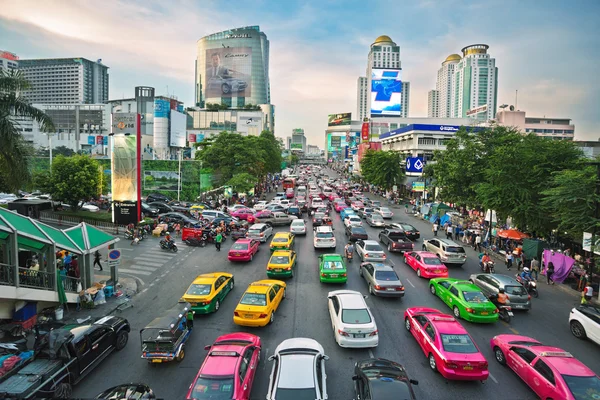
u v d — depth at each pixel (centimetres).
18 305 1616
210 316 1736
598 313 1549
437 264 2311
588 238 2127
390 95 14462
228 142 6269
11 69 2081
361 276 2319
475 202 3772
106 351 1362
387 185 6925
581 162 2775
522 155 2945
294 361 1086
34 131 11694
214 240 3275
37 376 1084
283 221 4056
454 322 1359
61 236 1858
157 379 1251
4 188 2367
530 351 1226
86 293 1856
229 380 1020
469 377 1191
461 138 4241
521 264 2633
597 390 1038
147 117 13562
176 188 5941
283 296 1919
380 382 1008
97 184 4172
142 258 2748
